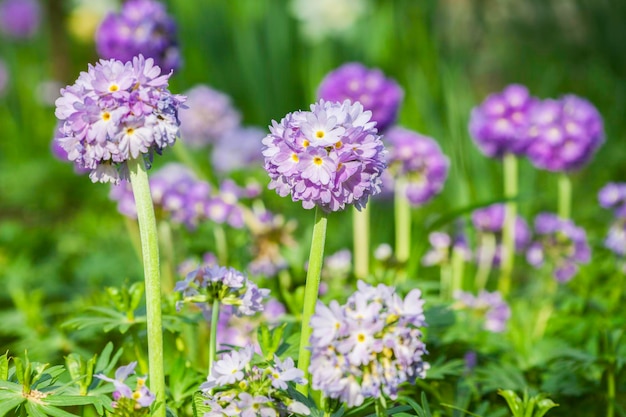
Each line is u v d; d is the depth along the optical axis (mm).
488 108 1336
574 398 1115
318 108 914
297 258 1278
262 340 1032
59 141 915
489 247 1364
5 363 976
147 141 886
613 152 1716
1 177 1834
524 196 1257
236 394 891
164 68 1357
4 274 1479
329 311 830
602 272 1302
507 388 1093
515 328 1194
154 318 950
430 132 1582
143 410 906
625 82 1892
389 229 1490
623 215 1271
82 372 1010
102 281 1438
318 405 1025
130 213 1312
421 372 838
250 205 1348
